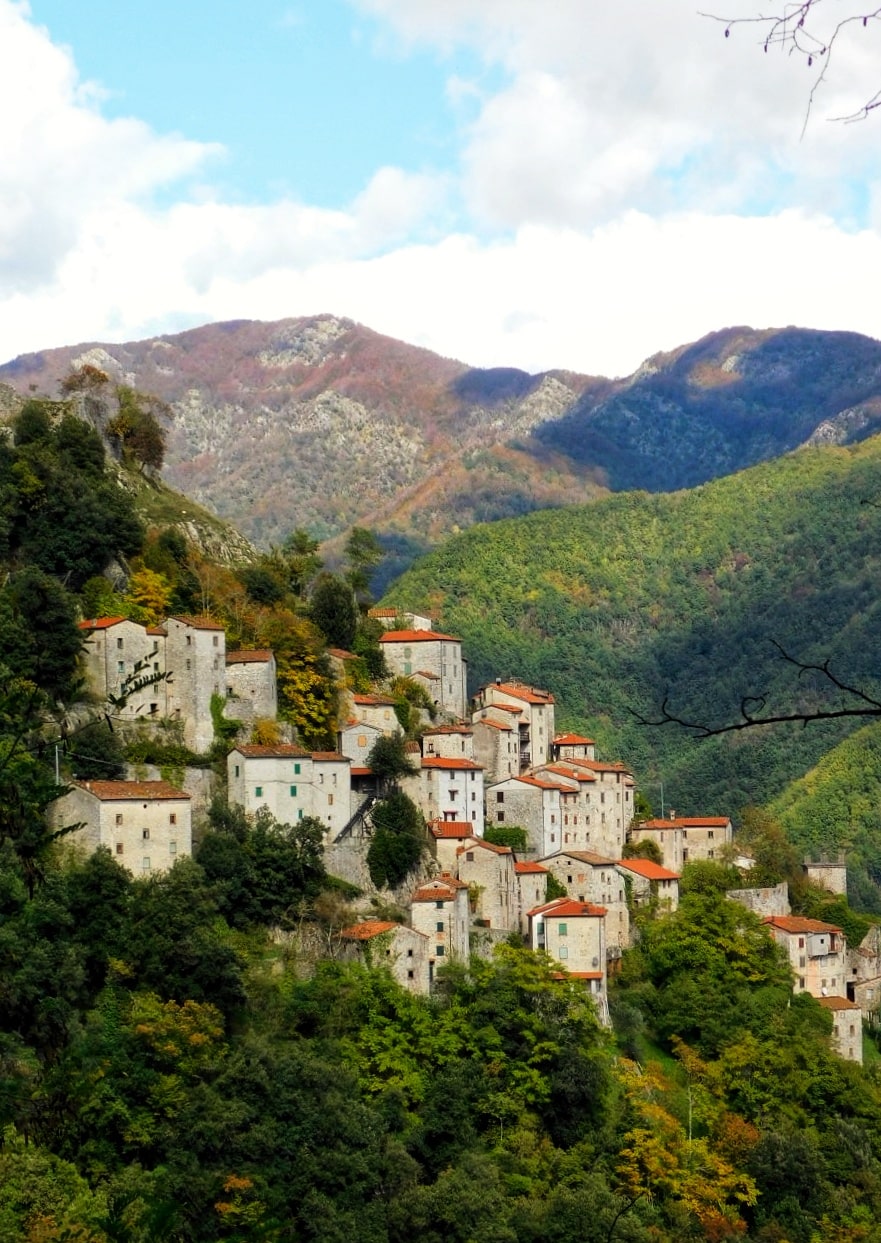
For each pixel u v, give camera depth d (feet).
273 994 548.31
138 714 619.26
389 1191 491.72
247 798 611.88
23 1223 301.02
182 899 525.34
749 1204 563.89
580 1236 485.15
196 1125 447.83
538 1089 555.28
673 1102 610.65
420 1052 555.28
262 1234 172.65
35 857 133.18
